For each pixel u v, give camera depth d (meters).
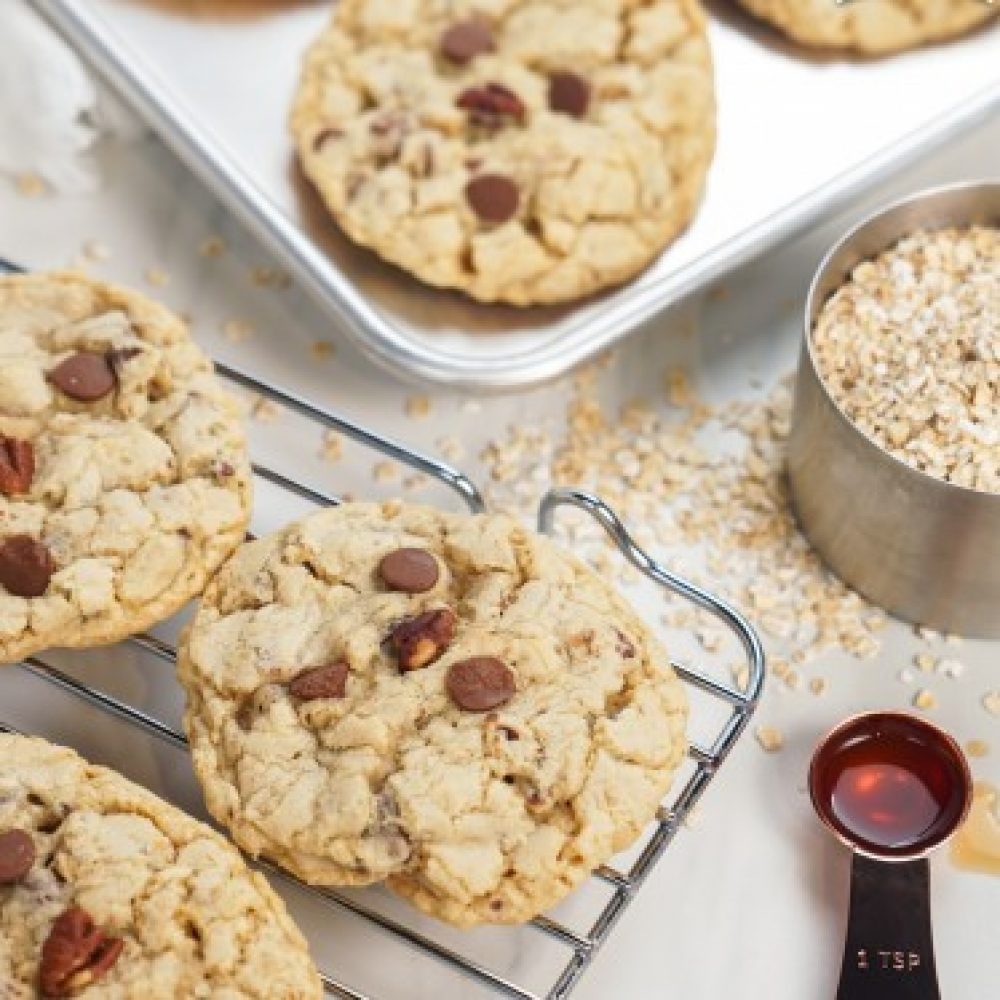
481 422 0.64
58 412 0.57
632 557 0.58
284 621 0.55
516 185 0.62
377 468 0.63
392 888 0.53
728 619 0.57
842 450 0.58
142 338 0.58
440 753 0.53
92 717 0.59
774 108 0.66
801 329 0.66
